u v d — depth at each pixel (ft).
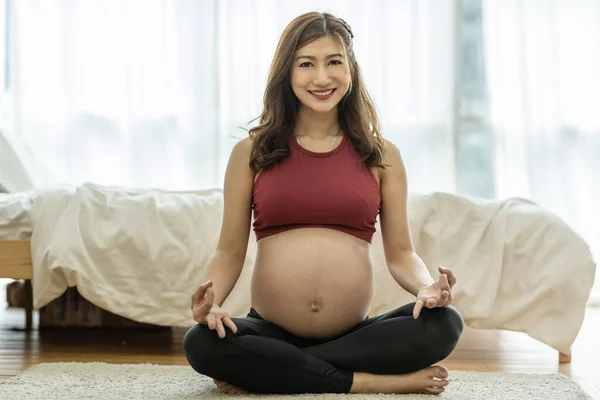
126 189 9.95
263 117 7.12
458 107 14.78
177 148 14.64
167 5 14.57
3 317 12.10
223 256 7.03
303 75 6.77
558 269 9.13
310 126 7.05
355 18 14.55
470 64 14.94
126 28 14.55
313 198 6.70
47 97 14.55
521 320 9.24
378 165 6.98
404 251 7.14
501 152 14.69
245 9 14.56
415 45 14.60
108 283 9.33
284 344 6.39
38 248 9.39
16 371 8.25
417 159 14.64
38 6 14.51
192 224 9.55
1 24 14.79
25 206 9.61
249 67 14.51
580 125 14.75
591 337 10.98
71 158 14.48
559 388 7.22
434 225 9.70
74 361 8.84
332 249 6.64
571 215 14.61
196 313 6.17
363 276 6.72
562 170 14.65
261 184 6.86
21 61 14.47
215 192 10.15
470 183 14.93
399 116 14.67
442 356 6.48
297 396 6.34
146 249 9.36
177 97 14.61
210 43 14.60
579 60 14.79
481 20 14.97
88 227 9.41
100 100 14.55
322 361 6.44
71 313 11.17
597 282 14.57
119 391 6.77
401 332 6.39
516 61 14.71
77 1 14.51
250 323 6.59
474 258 9.50
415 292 6.81
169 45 14.58
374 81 14.60
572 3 14.79
